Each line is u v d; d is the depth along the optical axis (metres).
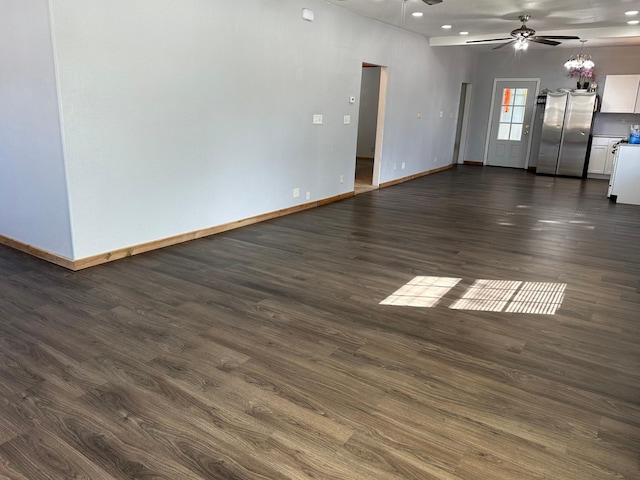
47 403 2.15
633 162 7.37
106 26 3.71
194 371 2.45
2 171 4.24
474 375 2.51
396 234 5.36
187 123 4.56
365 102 12.75
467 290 3.72
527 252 4.80
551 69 11.07
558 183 9.52
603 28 7.75
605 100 10.09
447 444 1.97
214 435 1.97
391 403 2.24
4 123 4.03
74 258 3.85
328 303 3.38
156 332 2.85
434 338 2.91
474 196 7.89
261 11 5.15
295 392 2.30
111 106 3.86
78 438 1.93
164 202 4.50
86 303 3.23
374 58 7.48
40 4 3.39
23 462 1.80
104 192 3.96
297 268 4.11
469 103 12.18
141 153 4.19
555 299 3.58
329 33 6.33
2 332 2.80
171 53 4.26
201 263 4.14
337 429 2.04
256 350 2.68
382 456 1.88
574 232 5.64
